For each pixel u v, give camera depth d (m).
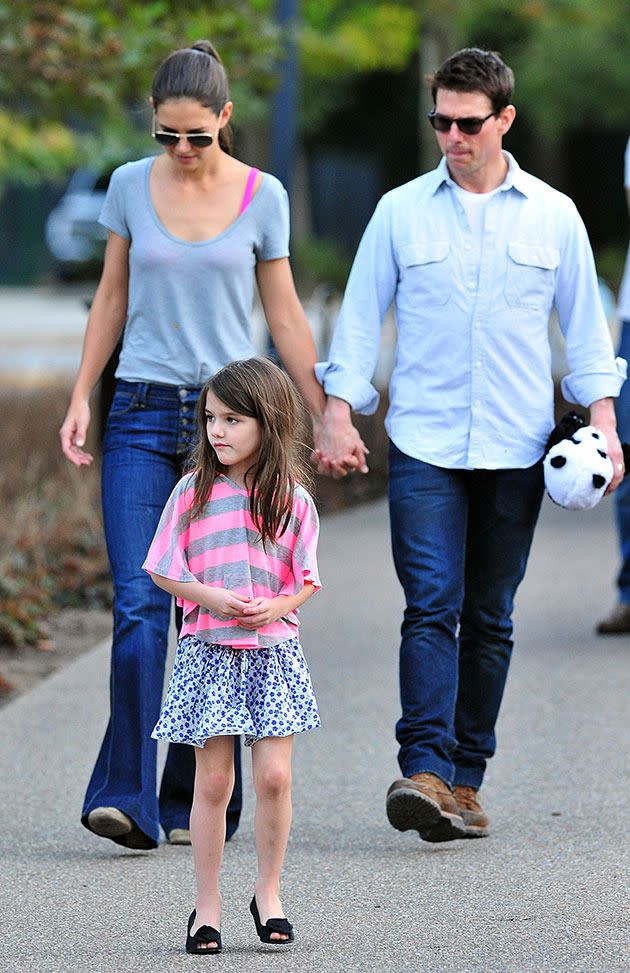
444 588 15.74
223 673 13.04
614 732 19.77
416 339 16.09
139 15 31.70
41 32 30.16
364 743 19.38
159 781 18.05
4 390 43.53
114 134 40.19
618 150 120.50
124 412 15.90
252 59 33.09
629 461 16.59
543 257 16.02
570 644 24.50
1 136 42.06
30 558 28.97
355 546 32.81
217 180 15.77
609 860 15.20
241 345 15.97
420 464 15.95
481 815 16.12
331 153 126.62
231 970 12.60
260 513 13.02
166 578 13.10
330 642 24.72
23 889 14.58
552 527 35.31
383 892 14.39
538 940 13.17
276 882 13.20
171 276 15.67
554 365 50.56
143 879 14.84
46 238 123.62
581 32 96.75
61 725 20.23
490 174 16.00
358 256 16.44
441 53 72.00
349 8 67.62
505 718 20.47
